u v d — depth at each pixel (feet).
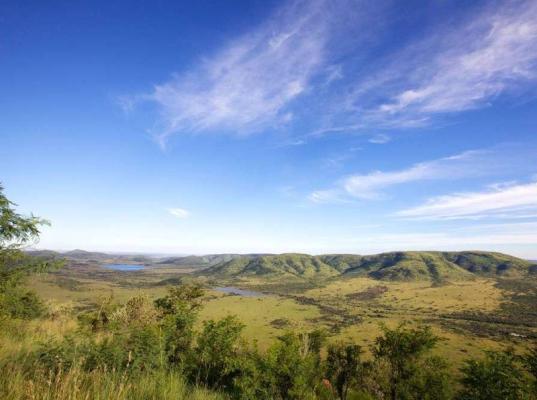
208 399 25.54
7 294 33.24
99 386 18.24
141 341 30.60
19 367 18.63
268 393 35.14
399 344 64.80
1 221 30.76
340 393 61.16
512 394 45.09
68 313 72.33
